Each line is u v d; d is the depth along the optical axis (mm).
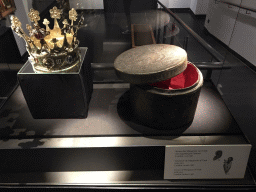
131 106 763
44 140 694
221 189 698
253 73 708
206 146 640
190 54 921
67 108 734
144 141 679
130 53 727
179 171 702
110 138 693
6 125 745
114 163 731
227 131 708
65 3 735
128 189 710
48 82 661
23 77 645
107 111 796
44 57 632
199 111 790
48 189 720
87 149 677
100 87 925
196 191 708
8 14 766
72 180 726
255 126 749
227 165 681
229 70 864
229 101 875
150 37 843
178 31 840
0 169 749
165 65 607
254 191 698
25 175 750
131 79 616
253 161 760
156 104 626
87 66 778
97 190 718
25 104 839
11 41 860
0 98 950
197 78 716
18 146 675
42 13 749
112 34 822
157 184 708
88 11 759
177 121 678
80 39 829
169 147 646
